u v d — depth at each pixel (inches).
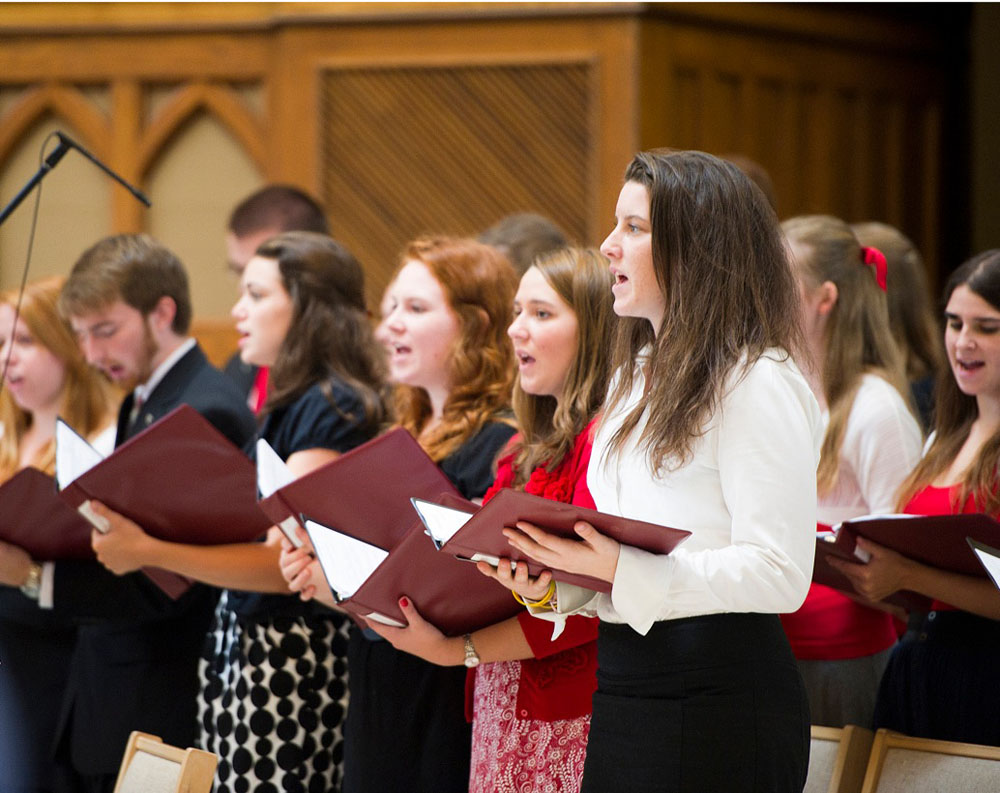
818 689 237.0
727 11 464.4
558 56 458.6
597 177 455.8
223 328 484.1
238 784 240.8
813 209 484.7
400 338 239.9
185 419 227.9
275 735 240.8
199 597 276.1
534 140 462.6
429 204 471.5
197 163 491.8
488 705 203.6
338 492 200.4
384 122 474.0
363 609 188.9
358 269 266.2
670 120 459.2
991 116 499.2
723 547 156.7
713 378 155.7
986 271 220.2
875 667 241.4
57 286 317.4
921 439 244.8
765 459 151.8
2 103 499.5
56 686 291.1
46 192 496.1
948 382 230.7
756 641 157.3
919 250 503.8
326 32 476.4
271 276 258.7
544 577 162.9
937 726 212.8
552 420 211.2
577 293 206.1
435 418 247.1
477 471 225.9
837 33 483.8
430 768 223.3
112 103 491.8
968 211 504.7
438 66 468.4
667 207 160.7
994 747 178.1
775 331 160.7
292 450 248.4
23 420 322.7
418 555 182.4
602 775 159.9
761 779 153.6
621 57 454.0
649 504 160.4
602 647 164.9
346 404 248.8
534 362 207.6
